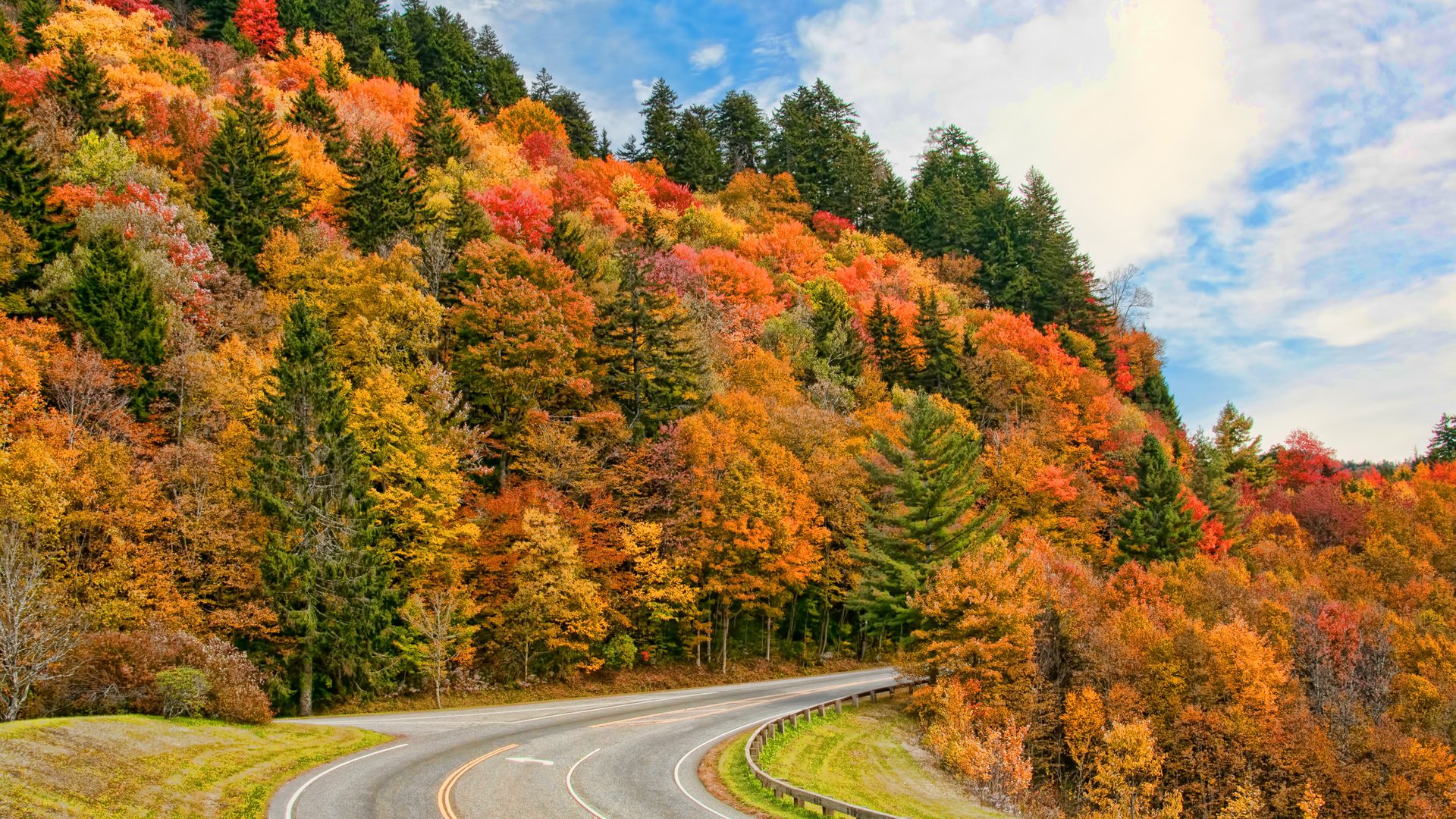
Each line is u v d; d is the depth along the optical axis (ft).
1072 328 334.03
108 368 108.06
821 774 82.48
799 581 148.87
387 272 146.72
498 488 144.46
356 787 59.77
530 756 74.13
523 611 123.13
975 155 491.72
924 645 120.67
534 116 339.57
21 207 128.67
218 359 120.06
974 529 140.15
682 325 174.81
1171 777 120.37
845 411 199.93
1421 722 134.31
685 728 93.35
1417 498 262.67
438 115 248.93
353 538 103.76
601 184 286.25
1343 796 115.85
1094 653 127.13
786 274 269.23
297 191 179.83
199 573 98.17
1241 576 178.50
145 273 123.65
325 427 104.12
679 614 149.48
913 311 270.67
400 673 115.44
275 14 312.71
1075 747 116.47
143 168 156.04
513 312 148.25
